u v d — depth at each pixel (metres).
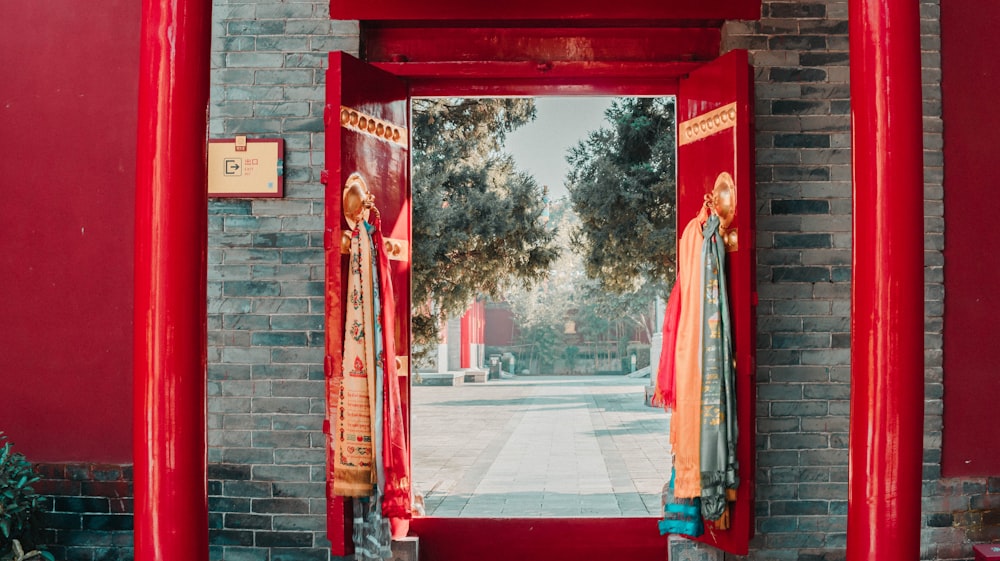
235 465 4.65
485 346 43.94
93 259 4.75
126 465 4.71
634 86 4.92
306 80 4.70
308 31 4.71
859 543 2.90
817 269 4.60
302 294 4.66
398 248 4.69
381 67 4.76
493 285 9.34
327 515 4.27
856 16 2.95
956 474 4.58
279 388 4.65
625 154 9.77
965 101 4.64
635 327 42.84
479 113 9.29
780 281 4.59
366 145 4.40
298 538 4.62
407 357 4.75
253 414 4.65
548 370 42.81
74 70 4.79
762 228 4.60
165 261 2.87
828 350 4.59
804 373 4.59
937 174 4.62
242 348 4.67
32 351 4.77
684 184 4.73
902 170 2.88
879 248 2.88
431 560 4.87
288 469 4.64
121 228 4.75
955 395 4.59
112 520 4.71
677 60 4.79
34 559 4.36
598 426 13.19
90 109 4.77
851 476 2.96
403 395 4.71
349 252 4.28
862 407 2.91
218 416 4.66
